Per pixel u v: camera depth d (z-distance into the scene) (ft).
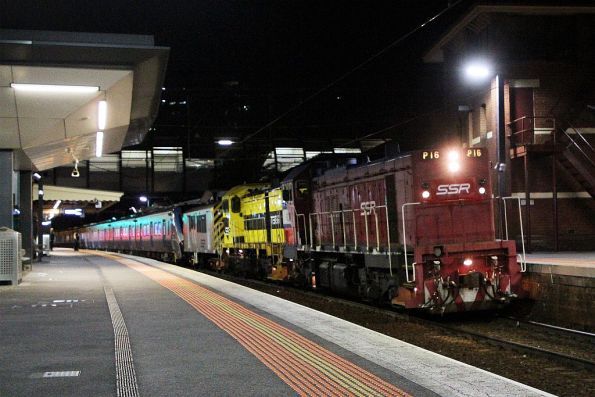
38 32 44.68
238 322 33.68
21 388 20.07
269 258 73.87
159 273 72.74
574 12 85.10
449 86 100.22
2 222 62.80
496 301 42.70
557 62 84.94
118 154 157.07
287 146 166.40
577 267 41.34
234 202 85.05
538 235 83.66
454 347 35.29
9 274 56.75
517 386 19.88
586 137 84.48
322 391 19.57
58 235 338.34
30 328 31.83
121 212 238.27
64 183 149.48
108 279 63.87
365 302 53.62
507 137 83.66
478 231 44.37
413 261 42.32
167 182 160.56
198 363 23.62
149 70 50.44
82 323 33.50
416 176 43.04
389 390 19.58
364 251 49.55
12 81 47.98
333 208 56.49
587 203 84.28
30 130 58.08
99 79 48.88
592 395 25.11
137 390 19.79
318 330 30.94
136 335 29.73
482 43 88.28
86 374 21.93
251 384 20.49
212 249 97.35
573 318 41.52
